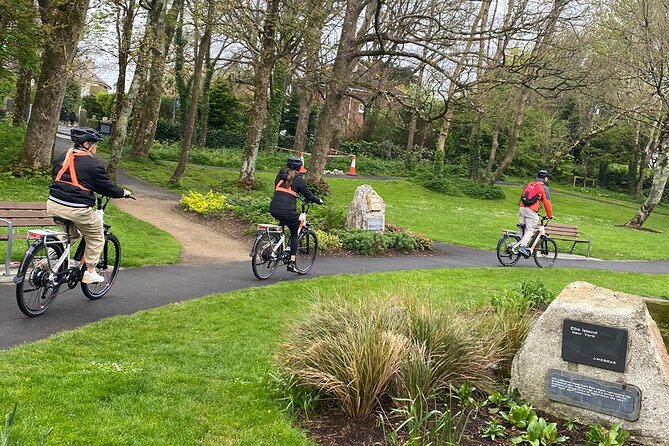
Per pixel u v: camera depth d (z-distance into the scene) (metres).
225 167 33.59
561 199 42.88
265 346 5.99
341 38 21.50
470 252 16.45
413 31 19.36
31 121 17.73
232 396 4.54
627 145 54.88
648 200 29.66
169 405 4.27
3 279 7.51
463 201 33.81
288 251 9.95
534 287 8.02
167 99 50.91
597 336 4.14
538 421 3.89
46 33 16.38
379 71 24.92
